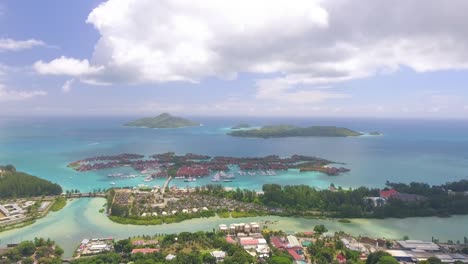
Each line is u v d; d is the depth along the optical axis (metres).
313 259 140.38
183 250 147.38
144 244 151.00
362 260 139.75
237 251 140.00
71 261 136.88
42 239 152.88
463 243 160.50
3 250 144.00
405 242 153.62
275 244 153.88
